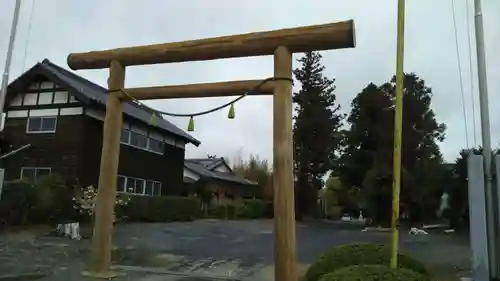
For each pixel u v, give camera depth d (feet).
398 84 13.79
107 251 19.89
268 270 24.89
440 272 24.61
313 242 41.55
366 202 69.00
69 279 19.71
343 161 76.95
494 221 11.69
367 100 74.38
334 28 16.58
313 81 95.14
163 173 71.51
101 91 66.64
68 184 51.21
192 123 19.79
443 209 65.00
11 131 56.70
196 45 18.80
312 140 91.91
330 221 87.71
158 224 57.98
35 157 54.85
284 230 16.20
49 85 56.29
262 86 17.78
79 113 54.13
